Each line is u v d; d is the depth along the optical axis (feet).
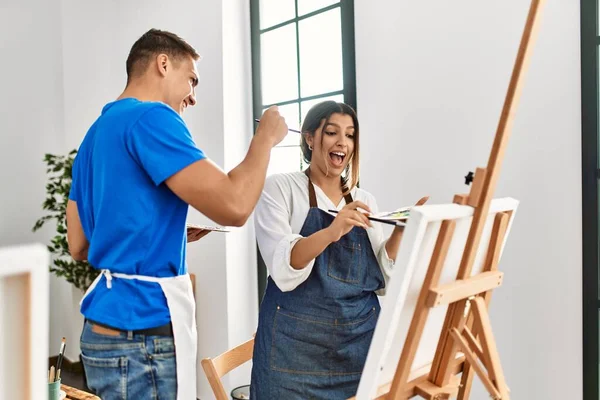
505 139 3.16
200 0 9.94
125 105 3.98
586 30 5.16
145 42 4.42
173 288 3.98
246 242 9.83
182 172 3.66
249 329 9.83
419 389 3.42
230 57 9.58
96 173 3.93
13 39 12.66
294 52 9.07
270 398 4.83
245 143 9.80
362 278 4.91
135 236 3.81
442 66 6.35
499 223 3.56
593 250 5.17
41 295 1.46
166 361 3.95
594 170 5.15
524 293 5.69
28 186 12.99
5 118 12.64
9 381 1.43
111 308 3.85
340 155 5.01
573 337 5.33
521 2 5.60
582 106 5.20
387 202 7.05
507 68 5.73
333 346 4.77
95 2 12.82
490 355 3.32
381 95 7.09
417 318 3.08
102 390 3.88
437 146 6.43
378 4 7.09
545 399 5.56
